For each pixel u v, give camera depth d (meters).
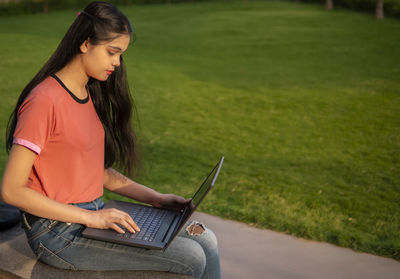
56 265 1.80
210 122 7.32
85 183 1.84
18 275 1.81
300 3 35.12
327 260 3.06
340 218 3.85
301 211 3.93
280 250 3.15
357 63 14.10
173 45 17.92
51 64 1.73
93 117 1.88
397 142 6.45
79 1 31.50
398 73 12.35
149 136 6.30
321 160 5.60
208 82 11.10
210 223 3.54
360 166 5.40
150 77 11.23
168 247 1.81
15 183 1.59
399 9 25.59
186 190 4.38
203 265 1.87
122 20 1.71
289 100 9.16
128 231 1.85
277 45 17.75
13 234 2.21
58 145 1.71
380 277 2.87
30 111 1.62
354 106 8.65
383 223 3.79
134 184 2.24
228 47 17.53
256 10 29.73
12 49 14.29
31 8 28.78
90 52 1.71
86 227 1.81
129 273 1.84
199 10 30.55
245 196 4.25
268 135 6.69
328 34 20.11
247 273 2.81
